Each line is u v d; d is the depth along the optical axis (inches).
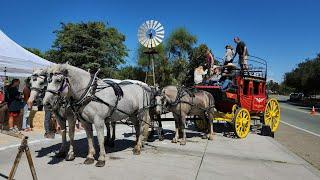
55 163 325.7
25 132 502.0
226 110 584.4
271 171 332.2
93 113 315.6
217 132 602.2
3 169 299.3
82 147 405.1
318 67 2249.0
